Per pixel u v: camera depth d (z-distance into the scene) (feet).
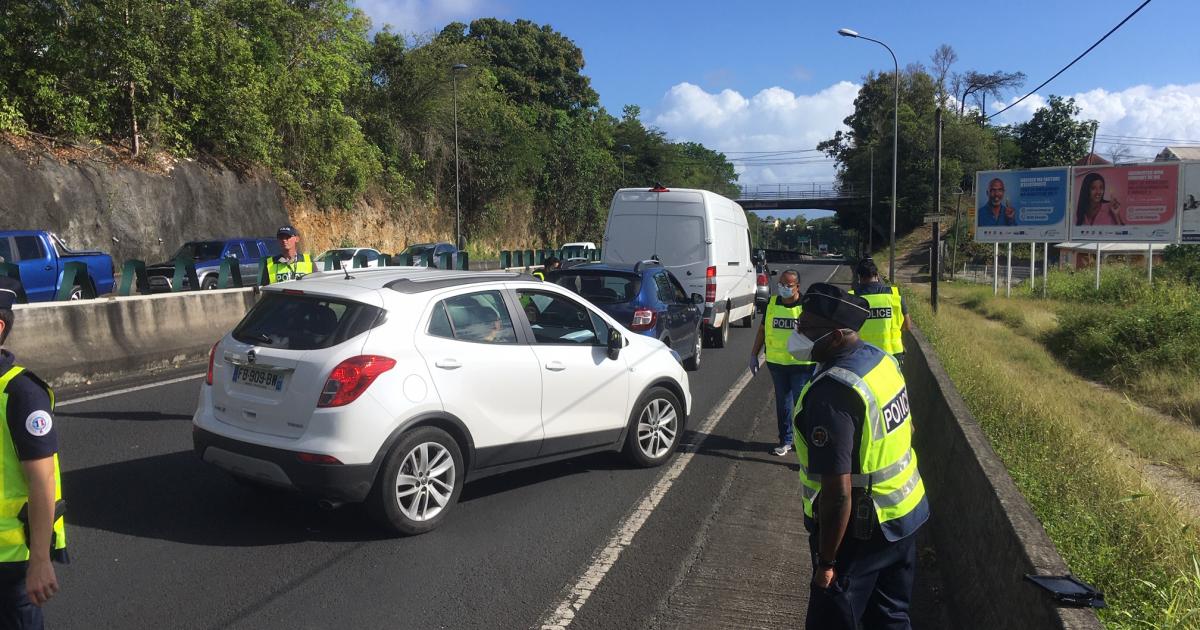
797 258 281.95
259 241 72.28
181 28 81.25
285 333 16.97
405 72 136.56
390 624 13.17
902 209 252.62
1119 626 10.71
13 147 68.08
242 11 89.45
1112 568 12.74
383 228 128.26
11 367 8.56
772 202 293.84
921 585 14.71
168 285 61.41
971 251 205.67
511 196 173.68
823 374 9.41
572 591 14.64
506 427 18.57
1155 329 46.24
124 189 76.48
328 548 16.20
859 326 9.68
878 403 9.30
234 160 94.32
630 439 22.15
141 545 16.05
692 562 16.16
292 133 104.06
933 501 17.71
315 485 15.75
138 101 81.05
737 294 51.62
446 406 17.24
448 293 18.17
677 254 45.06
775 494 20.76
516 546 16.65
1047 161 259.39
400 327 16.93
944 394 21.03
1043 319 69.97
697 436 26.68
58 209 69.87
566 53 226.79
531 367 19.12
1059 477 17.83
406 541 16.69
